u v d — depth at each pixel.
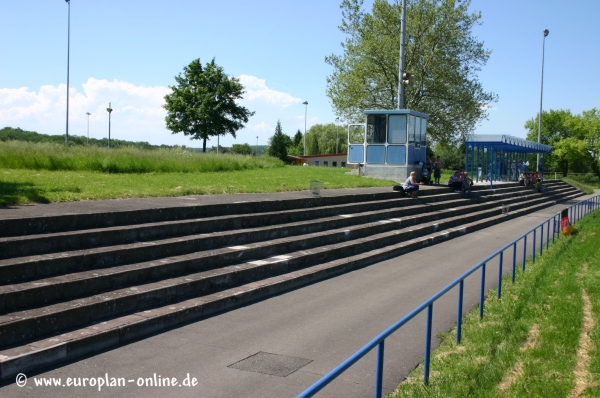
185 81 53.44
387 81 37.00
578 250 14.04
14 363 5.45
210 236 9.88
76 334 6.22
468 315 8.04
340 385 5.55
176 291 7.91
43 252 7.59
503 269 11.81
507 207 23.53
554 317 7.78
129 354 6.25
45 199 10.10
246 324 7.54
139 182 15.02
